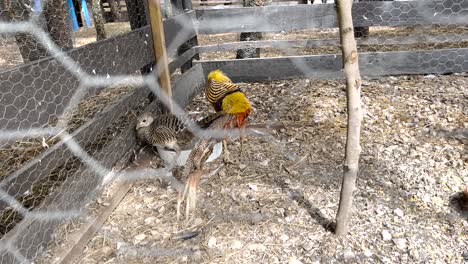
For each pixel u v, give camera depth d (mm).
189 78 4020
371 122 3252
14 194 1992
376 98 3717
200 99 4125
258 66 4414
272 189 2486
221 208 2342
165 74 3252
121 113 2744
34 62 1778
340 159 2768
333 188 2457
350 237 2051
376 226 2111
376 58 4246
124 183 2547
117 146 2680
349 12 1605
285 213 2258
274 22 4270
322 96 3881
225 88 2758
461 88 3773
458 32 5547
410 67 4250
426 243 1978
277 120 3424
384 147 2855
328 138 3064
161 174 2730
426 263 1867
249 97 4008
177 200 2420
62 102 2000
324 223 2160
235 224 2203
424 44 5133
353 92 1725
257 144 3033
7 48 4398
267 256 1972
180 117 3018
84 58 2182
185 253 2025
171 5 4086
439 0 4004
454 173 2482
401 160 2678
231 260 1960
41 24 3438
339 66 4316
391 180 2475
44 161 2090
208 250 2033
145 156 2924
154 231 2193
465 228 2051
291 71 4406
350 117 1771
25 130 1724
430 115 3289
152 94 3260
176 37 3795
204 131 2395
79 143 2275
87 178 2311
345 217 2002
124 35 2670
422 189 2365
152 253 2037
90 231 2145
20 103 1685
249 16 4277
